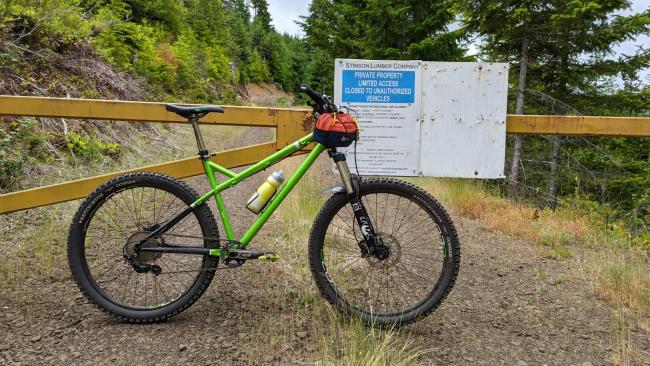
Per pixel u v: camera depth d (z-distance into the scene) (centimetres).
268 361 213
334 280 281
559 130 337
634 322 271
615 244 443
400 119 336
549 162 831
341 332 233
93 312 260
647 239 536
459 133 337
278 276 313
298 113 318
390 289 289
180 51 1997
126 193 342
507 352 232
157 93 1279
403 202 293
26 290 281
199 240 306
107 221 356
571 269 364
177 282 294
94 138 680
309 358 217
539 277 344
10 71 652
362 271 299
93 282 254
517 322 267
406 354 218
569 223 504
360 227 252
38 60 724
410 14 1163
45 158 561
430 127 337
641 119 330
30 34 737
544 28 805
